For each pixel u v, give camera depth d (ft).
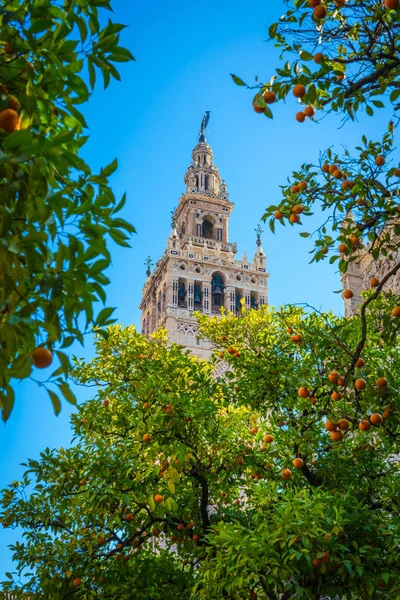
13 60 17.46
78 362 62.54
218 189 315.99
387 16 31.91
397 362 49.16
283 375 53.26
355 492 49.52
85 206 17.46
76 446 59.36
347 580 40.32
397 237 79.56
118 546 52.54
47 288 16.30
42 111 18.70
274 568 38.27
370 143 37.22
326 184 36.73
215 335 58.90
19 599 55.26
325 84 28.73
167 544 58.90
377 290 28.53
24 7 17.99
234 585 39.58
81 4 19.27
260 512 41.68
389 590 40.45
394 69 30.22
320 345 38.09
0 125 16.55
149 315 281.95
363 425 32.73
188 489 58.54
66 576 51.98
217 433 53.52
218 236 294.25
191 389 56.29
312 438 48.14
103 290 16.96
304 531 38.06
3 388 15.12
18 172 16.39
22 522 57.11
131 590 50.31
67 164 17.08
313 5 28.32
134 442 54.90
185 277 257.34
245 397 54.75
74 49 18.34
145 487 50.65
